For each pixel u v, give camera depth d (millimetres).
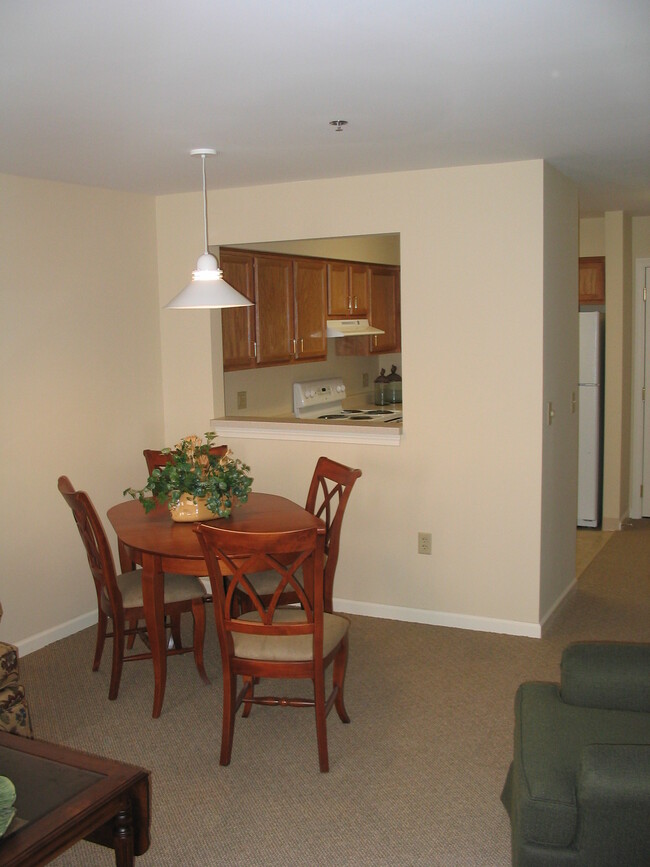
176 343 4867
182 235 4750
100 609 3734
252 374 5625
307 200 4371
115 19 1905
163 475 3508
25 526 4027
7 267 3865
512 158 3793
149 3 1812
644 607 4641
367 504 4469
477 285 4066
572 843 2033
